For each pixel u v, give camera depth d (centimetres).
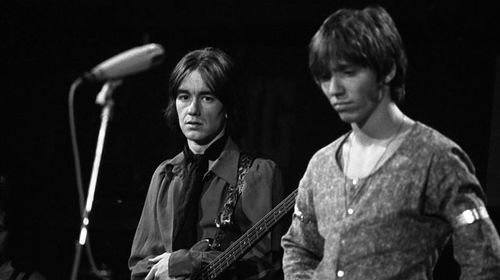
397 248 613
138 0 1529
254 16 1469
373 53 610
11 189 1558
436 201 612
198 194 895
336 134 1441
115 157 1534
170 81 934
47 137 1580
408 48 1394
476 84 1359
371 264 615
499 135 1338
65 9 1565
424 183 611
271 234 897
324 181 660
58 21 1572
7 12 1580
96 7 1549
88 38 1570
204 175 903
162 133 1516
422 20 1373
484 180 1341
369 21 622
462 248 605
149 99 1527
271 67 1484
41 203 1556
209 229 884
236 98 928
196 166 904
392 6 1381
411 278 611
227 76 913
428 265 626
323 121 1449
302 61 1470
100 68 745
